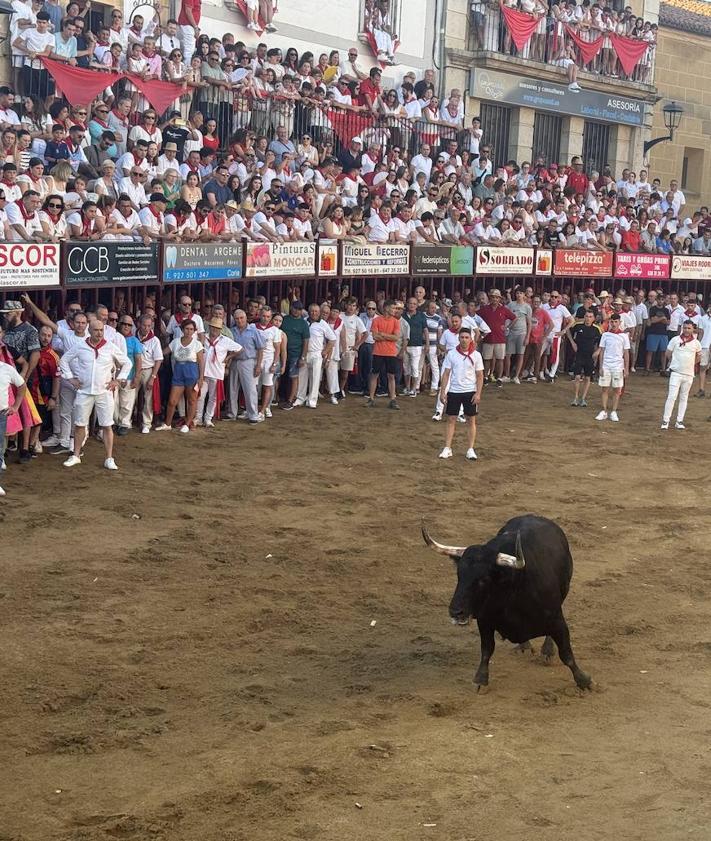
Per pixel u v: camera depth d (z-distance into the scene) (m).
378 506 14.73
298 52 28.30
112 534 12.85
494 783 7.04
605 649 9.81
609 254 30.78
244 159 22.66
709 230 35.03
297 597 11.06
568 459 18.30
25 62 20.73
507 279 28.89
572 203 31.02
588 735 7.91
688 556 12.95
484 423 21.19
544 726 8.06
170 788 6.95
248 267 20.89
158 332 19.23
